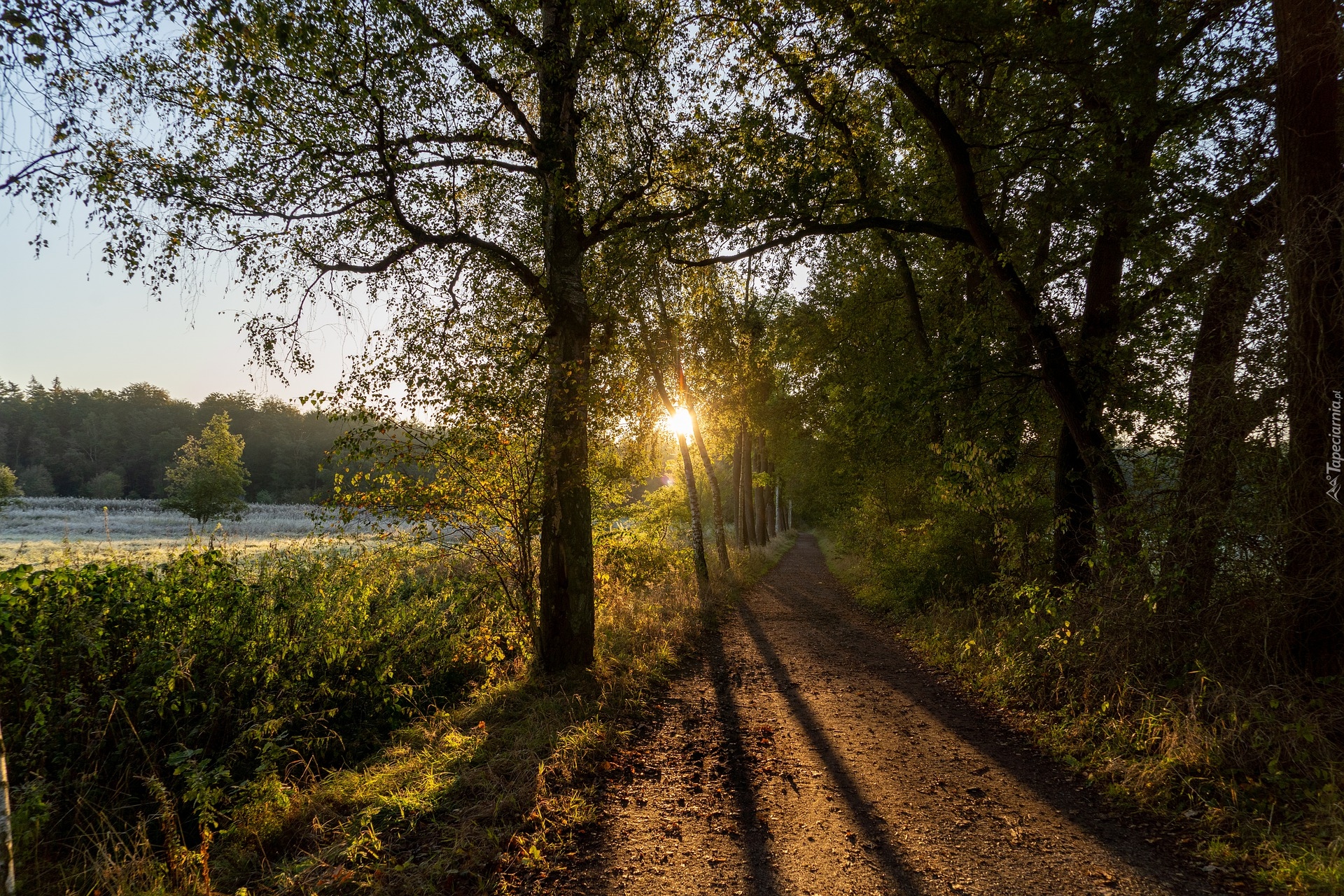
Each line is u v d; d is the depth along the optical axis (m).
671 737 5.74
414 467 6.71
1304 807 3.67
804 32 7.31
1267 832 3.47
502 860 3.58
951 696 7.07
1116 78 6.48
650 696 6.95
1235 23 6.63
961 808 4.23
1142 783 4.25
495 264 7.77
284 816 4.17
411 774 4.78
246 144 6.30
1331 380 4.62
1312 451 4.74
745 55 7.61
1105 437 8.15
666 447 14.19
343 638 7.00
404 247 7.14
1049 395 8.69
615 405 7.64
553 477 7.11
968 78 8.48
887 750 5.39
